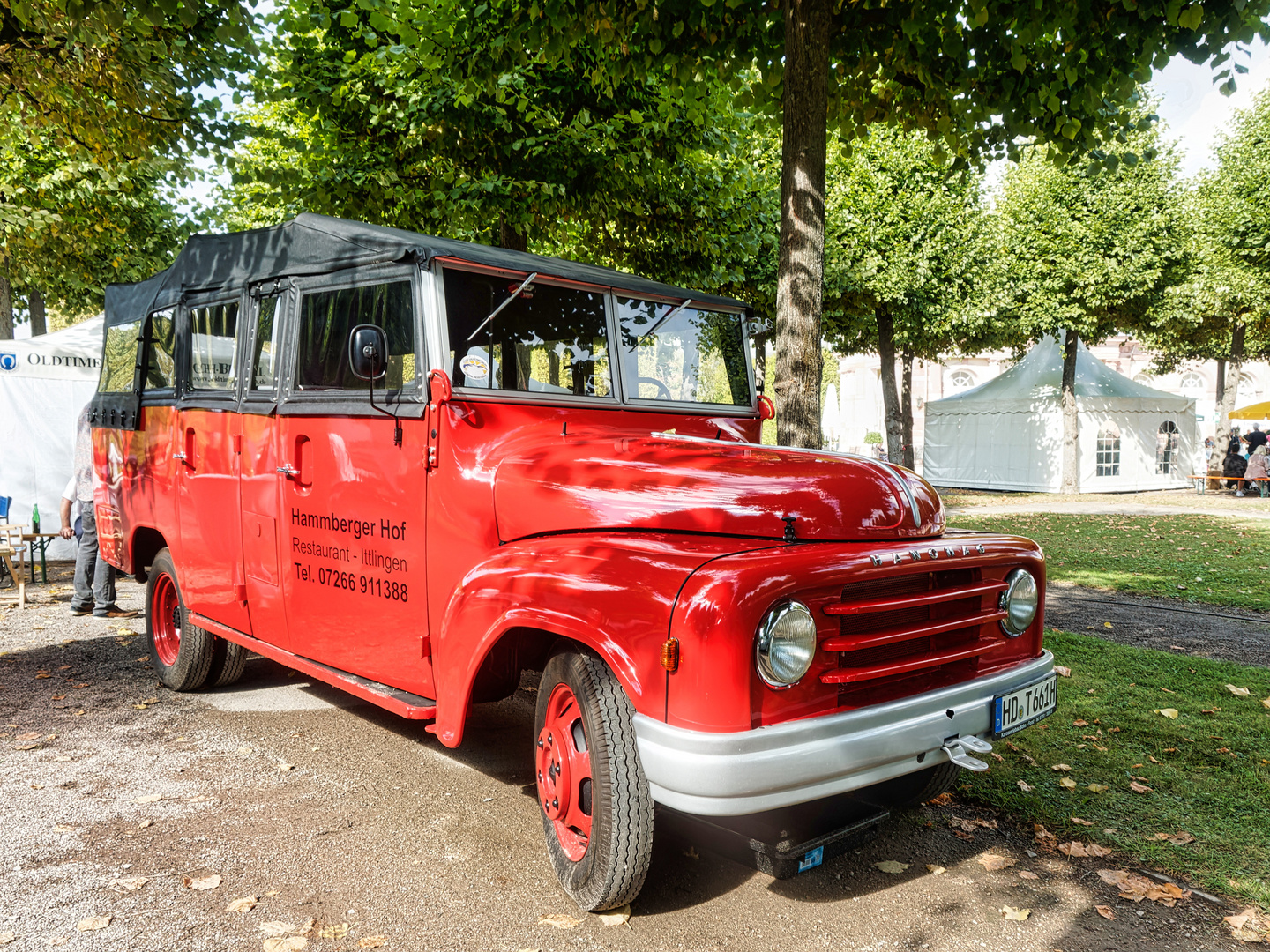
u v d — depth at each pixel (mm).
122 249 14242
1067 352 20406
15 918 2787
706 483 2840
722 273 10266
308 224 3982
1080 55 5789
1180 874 3076
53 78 7320
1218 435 22656
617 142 7992
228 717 4875
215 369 4684
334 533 3828
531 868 3146
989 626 3088
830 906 2891
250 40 6402
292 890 2971
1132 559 10305
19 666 5953
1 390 10422
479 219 8219
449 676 3154
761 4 5746
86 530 7574
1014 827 3471
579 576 2699
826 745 2428
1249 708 4852
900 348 23500
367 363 3229
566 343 3666
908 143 17484
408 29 6316
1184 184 19281
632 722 2561
